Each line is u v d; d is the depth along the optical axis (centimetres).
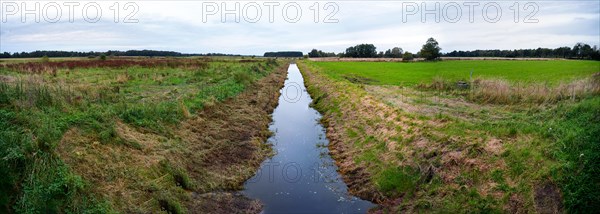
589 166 739
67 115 1041
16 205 660
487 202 800
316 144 1532
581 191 701
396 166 1074
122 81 2286
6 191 668
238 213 927
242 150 1355
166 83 2291
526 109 1559
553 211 713
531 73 3769
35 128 863
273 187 1100
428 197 900
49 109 1040
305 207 973
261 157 1341
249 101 2155
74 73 2855
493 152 916
